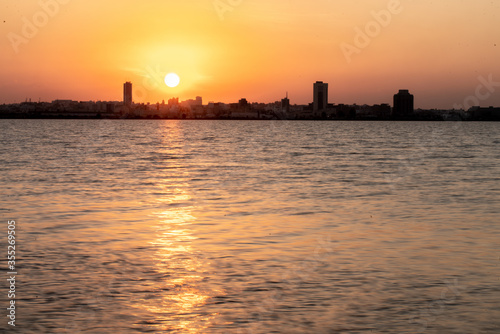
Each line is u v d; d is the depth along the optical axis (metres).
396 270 15.44
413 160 59.31
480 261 16.42
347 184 36.94
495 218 23.94
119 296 13.28
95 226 21.69
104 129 187.50
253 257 16.83
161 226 21.75
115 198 29.70
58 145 87.38
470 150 79.50
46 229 21.05
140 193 31.84
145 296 13.30
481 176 42.81
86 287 13.92
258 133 158.50
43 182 37.16
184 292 13.58
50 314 12.23
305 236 19.92
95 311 12.38
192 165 52.28
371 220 23.31
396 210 26.05
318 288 13.87
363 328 11.55
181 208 26.38
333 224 22.33
